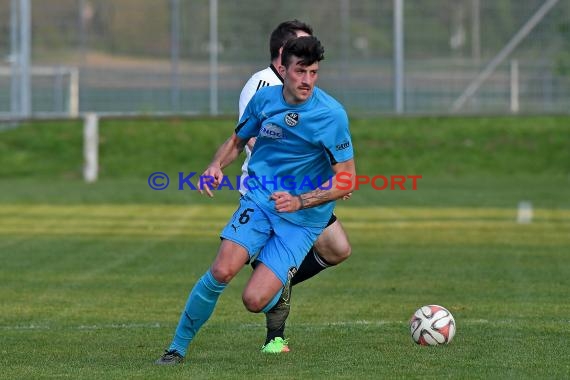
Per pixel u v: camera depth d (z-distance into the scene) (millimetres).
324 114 21297
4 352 23547
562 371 20688
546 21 89812
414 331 23875
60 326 27078
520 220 53875
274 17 88688
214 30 88750
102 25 88812
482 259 40094
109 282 34875
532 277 35406
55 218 55875
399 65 89062
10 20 87750
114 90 89188
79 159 84188
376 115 88875
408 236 47719
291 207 20906
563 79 89812
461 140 86750
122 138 86688
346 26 88812
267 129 21688
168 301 31109
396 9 88562
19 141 86562
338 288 33250
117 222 54062
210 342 24609
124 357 22828
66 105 88875
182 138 86875
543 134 87625
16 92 87875
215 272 21281
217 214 58156
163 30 89000
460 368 21016
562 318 27469
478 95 90000
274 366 21391
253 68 88938
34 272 37188
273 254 21578
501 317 27672
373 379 19938
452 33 89438
